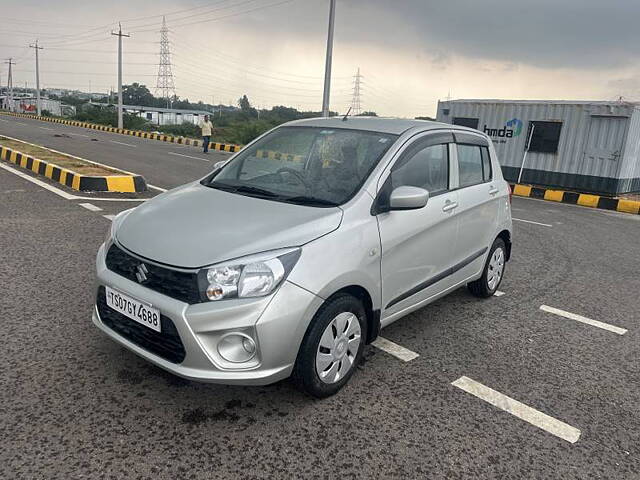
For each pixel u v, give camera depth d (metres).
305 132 4.11
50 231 6.25
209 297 2.59
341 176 3.47
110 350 3.47
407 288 3.65
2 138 16.59
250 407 2.96
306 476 2.44
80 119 53.31
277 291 2.65
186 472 2.41
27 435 2.58
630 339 4.43
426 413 3.05
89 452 2.50
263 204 3.25
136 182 9.52
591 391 3.48
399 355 3.78
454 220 4.07
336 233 2.99
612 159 14.15
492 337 4.24
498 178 5.02
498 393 3.35
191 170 13.84
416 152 3.78
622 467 2.71
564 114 14.91
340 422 2.88
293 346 2.74
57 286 4.53
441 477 2.52
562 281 6.01
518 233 8.74
